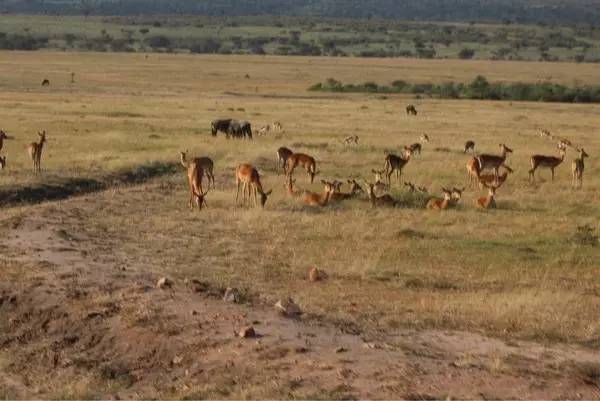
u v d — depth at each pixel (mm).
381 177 32156
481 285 18688
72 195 28812
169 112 56312
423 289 18219
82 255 19688
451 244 22375
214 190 29094
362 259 20438
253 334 14234
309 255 20812
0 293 16953
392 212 26391
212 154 37688
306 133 47281
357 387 12094
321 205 26891
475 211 27047
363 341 14062
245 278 18422
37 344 15445
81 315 15805
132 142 39938
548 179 33875
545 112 68312
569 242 23016
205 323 14930
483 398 11578
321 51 185500
